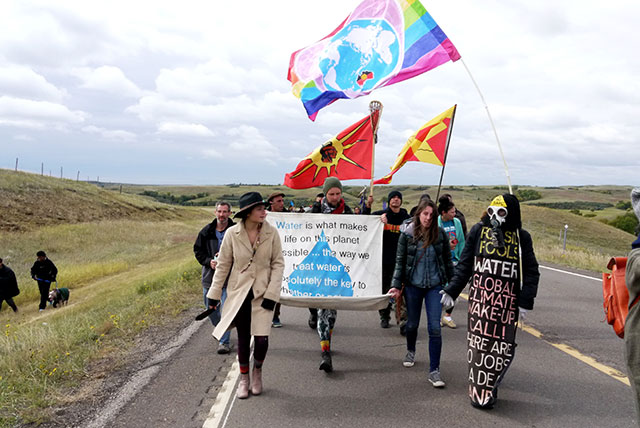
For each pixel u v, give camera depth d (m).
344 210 6.50
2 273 15.45
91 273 23.78
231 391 4.82
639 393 2.92
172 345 6.47
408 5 7.61
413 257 5.30
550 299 9.51
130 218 52.56
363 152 7.55
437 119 8.20
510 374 5.28
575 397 4.64
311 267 6.16
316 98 8.12
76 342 6.61
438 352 5.01
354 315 8.31
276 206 7.31
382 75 7.72
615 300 3.25
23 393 4.76
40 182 51.31
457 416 4.23
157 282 13.41
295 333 7.11
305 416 4.26
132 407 4.49
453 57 7.25
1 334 9.51
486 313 4.34
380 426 4.05
